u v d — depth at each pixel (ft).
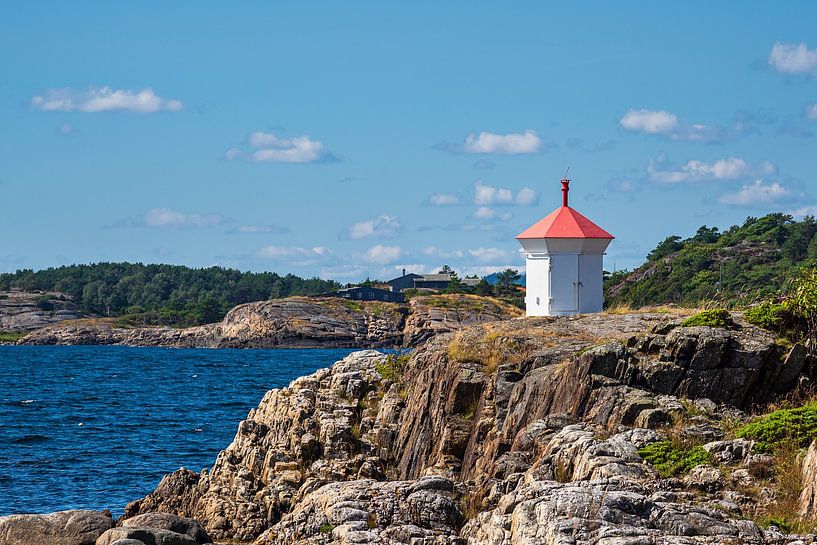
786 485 168.25
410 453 260.21
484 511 189.47
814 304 226.58
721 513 157.48
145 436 505.66
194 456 437.17
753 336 223.30
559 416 215.72
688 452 184.44
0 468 403.95
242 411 640.17
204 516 279.69
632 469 179.63
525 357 246.06
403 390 278.67
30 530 226.58
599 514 154.10
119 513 322.96
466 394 247.29
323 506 203.21
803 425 185.06
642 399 209.15
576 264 271.90
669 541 146.10
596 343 241.76
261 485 277.85
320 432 278.05
